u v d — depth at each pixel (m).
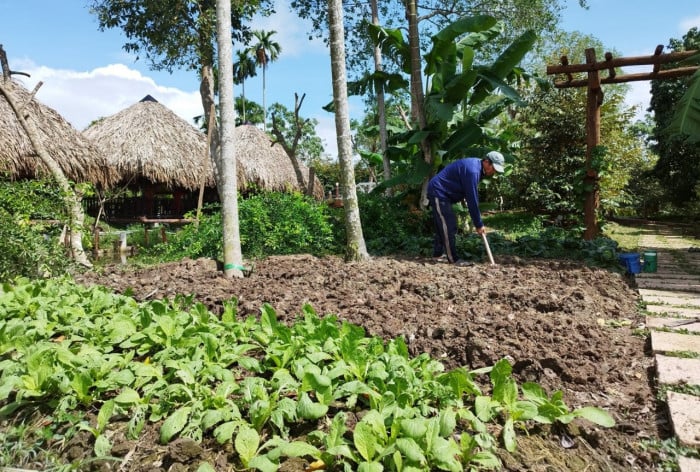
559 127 14.72
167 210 19.62
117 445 2.17
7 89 7.11
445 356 3.10
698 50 8.10
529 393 2.40
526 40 8.89
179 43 12.95
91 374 2.53
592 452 2.16
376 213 9.78
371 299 4.29
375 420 2.00
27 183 6.34
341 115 6.23
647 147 26.58
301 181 14.58
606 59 8.75
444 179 6.31
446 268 5.90
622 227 17.42
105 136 15.93
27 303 3.73
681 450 2.14
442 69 9.73
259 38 38.59
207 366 2.64
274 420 2.14
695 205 21.23
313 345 2.82
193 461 2.06
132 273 6.08
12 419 2.44
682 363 2.97
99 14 12.49
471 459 1.94
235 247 5.60
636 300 4.85
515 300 4.32
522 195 15.56
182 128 16.88
